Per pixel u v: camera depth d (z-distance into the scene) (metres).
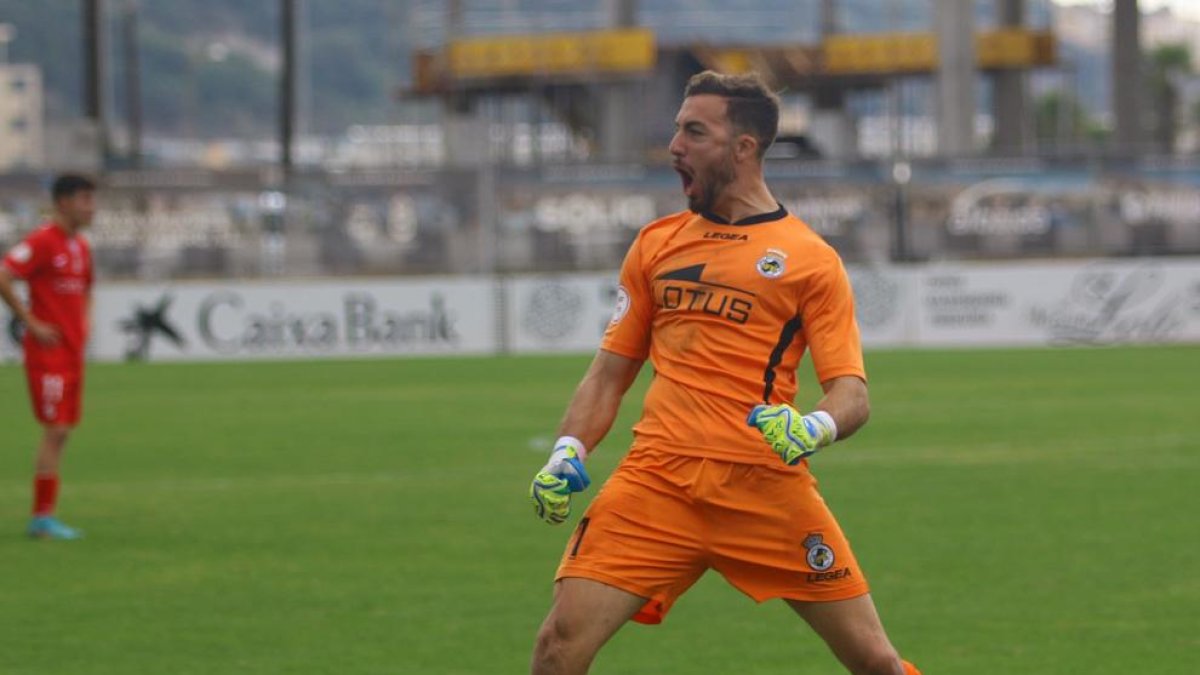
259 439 57.25
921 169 106.81
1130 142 166.25
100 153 143.00
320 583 32.25
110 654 26.64
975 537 36.41
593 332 98.81
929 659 26.00
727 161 18.22
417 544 36.41
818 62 191.62
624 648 27.08
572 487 18.42
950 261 106.56
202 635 27.95
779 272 17.98
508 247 106.75
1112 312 97.50
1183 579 31.94
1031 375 78.44
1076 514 39.44
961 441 54.06
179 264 103.12
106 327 96.81
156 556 35.28
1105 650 26.48
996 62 186.38
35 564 34.44
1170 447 52.06
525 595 30.98
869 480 45.41
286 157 171.00
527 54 172.75
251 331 97.19
